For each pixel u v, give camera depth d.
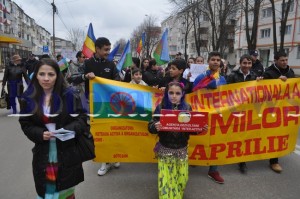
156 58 6.42
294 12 37.62
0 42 34.56
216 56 4.71
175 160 3.57
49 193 2.80
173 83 3.63
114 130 4.53
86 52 6.52
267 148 4.95
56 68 2.76
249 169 5.06
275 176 4.77
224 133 4.71
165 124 3.44
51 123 2.76
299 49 37.50
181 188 3.64
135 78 6.09
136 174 4.84
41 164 2.77
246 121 4.79
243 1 33.59
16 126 8.18
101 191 4.21
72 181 2.84
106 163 4.99
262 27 43.47
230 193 4.16
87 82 5.07
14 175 4.77
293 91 5.00
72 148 2.83
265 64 44.25
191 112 3.43
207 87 4.67
